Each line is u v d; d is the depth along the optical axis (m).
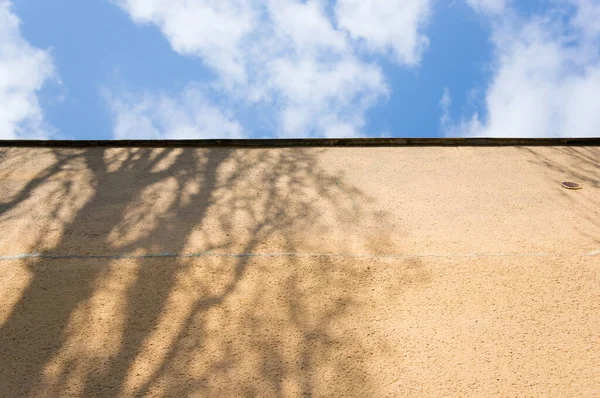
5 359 2.40
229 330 2.57
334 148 4.51
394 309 2.72
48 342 2.50
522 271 3.01
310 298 2.78
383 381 2.32
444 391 2.27
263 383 2.30
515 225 3.44
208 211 3.54
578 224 3.46
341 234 3.33
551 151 4.49
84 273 2.94
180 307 2.71
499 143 4.60
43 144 4.49
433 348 2.49
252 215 3.51
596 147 4.60
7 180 3.91
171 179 3.94
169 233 3.30
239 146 4.51
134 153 4.37
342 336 2.55
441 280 2.93
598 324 2.64
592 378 2.34
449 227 3.42
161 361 2.40
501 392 2.27
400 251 3.17
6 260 3.04
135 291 2.82
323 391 2.27
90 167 4.12
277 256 3.10
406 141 4.59
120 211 3.53
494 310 2.73
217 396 2.23
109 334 2.54
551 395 2.26
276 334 2.56
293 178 3.99
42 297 2.77
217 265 3.02
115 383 2.29
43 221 3.41
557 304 2.77
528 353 2.47
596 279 2.95
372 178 4.02
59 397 2.22
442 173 4.11
